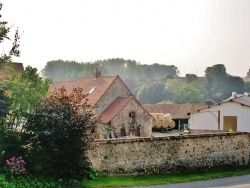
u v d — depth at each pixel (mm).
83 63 142500
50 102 17359
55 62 145000
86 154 18875
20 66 38594
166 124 62469
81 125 16797
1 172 16391
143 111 49281
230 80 124250
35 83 18828
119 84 51000
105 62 168125
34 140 16938
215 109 38781
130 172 20484
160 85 110875
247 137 26719
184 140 23000
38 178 16594
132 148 20641
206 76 125812
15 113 17656
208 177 21906
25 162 17016
